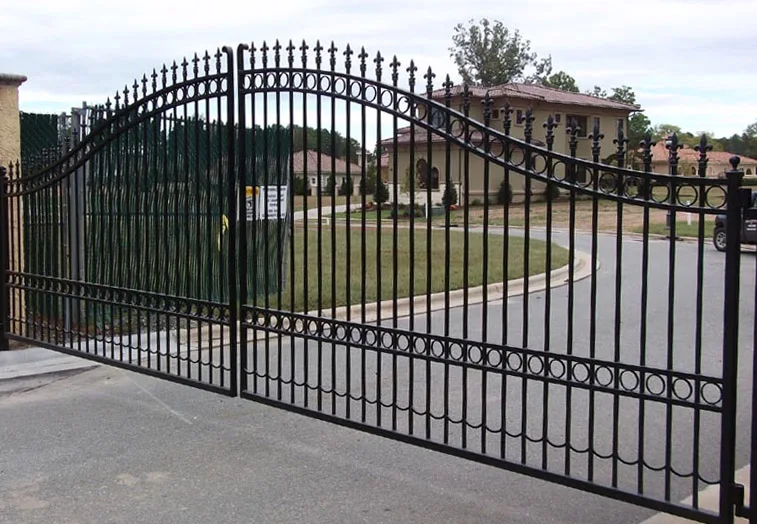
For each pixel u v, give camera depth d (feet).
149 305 21.29
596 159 13.17
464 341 14.78
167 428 19.07
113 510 14.35
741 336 29.94
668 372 12.44
